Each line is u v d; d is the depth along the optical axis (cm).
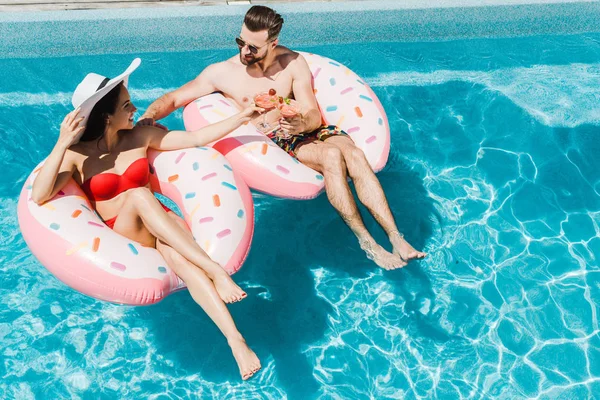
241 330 330
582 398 308
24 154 414
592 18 520
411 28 504
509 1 506
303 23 484
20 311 332
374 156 356
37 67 464
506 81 486
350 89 378
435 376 315
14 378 305
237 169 343
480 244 374
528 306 345
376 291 349
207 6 476
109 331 327
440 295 348
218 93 374
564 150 435
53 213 289
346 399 305
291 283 352
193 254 283
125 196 306
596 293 352
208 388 308
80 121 287
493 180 413
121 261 281
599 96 475
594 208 398
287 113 328
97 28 459
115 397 302
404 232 377
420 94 473
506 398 308
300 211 389
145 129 326
